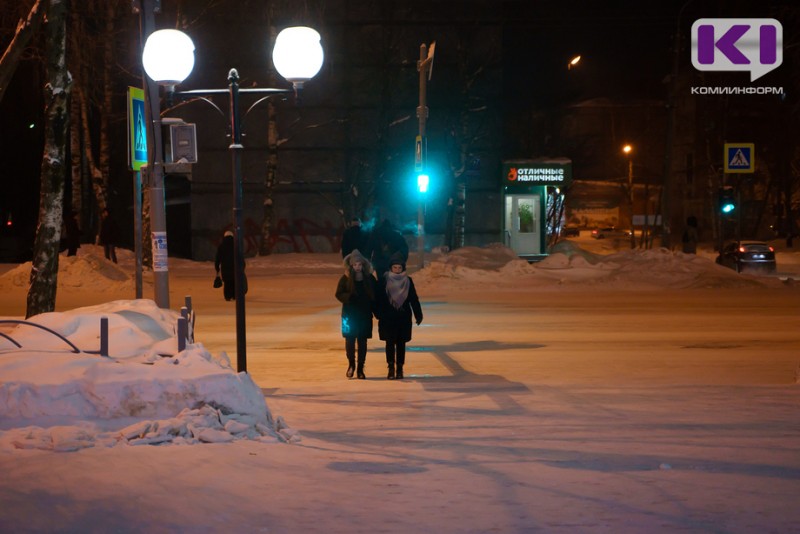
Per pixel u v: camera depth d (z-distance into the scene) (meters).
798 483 6.81
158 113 12.68
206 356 9.40
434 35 52.12
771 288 30.75
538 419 9.83
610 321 21.59
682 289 30.50
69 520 5.52
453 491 6.59
